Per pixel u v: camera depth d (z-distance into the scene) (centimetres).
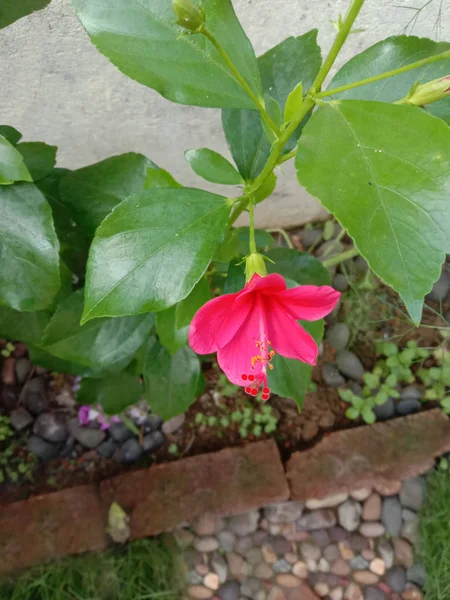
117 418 58
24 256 30
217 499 55
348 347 62
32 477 57
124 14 24
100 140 48
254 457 57
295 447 59
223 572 56
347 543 57
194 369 45
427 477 58
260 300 25
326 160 19
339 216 18
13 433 58
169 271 23
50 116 44
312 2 38
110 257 23
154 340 45
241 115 30
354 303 63
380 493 58
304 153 19
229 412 60
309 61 31
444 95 22
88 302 22
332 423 60
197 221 23
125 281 23
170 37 24
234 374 27
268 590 56
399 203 18
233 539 57
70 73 40
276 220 65
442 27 42
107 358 39
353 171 18
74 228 42
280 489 56
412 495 58
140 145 50
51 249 30
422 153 18
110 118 45
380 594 56
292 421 60
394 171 18
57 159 50
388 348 61
